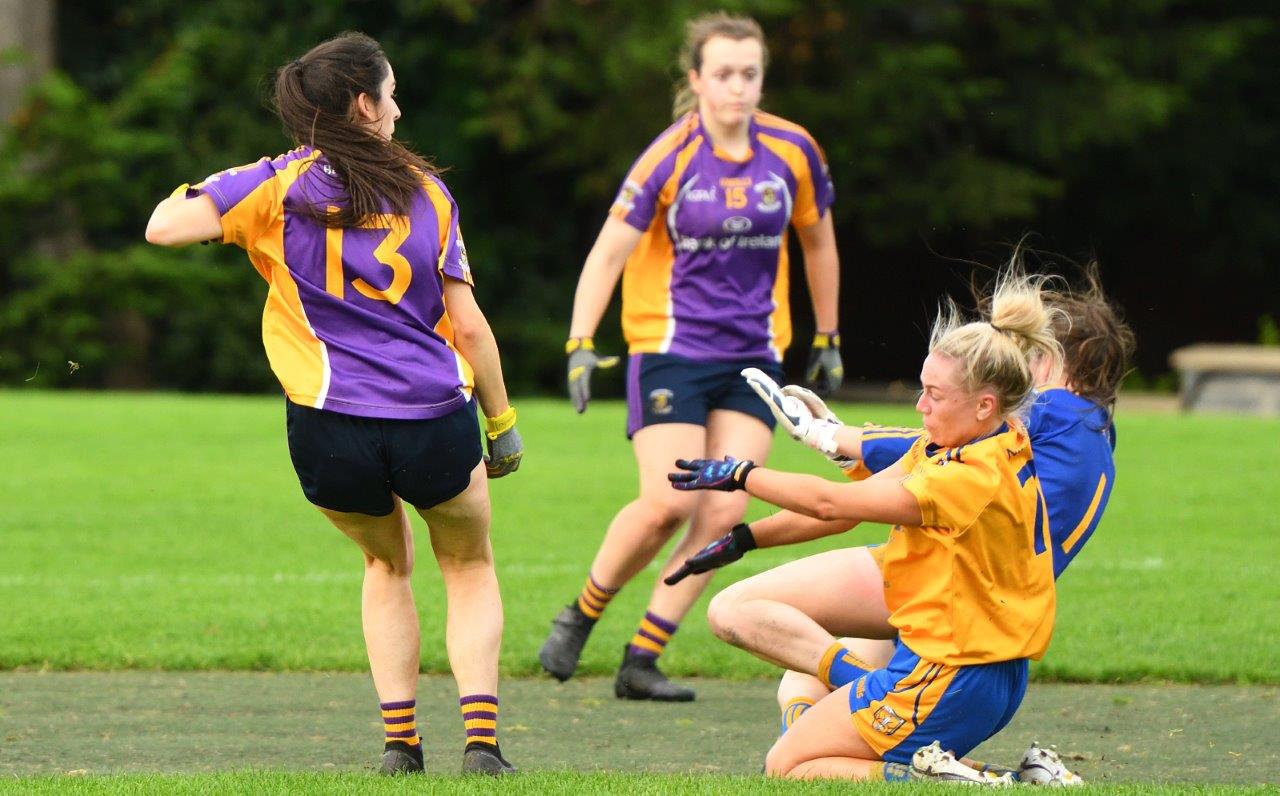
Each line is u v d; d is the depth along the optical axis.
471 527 16.09
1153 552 32.38
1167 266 109.44
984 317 16.89
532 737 19.17
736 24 22.83
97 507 36.97
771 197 22.81
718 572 31.25
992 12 92.75
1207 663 23.06
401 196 15.41
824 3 90.81
